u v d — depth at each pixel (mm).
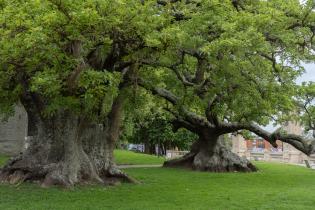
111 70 18953
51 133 20094
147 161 38031
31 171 19625
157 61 18781
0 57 14945
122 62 19391
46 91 15500
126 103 22625
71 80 15555
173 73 23156
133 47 16594
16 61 15594
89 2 13359
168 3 18078
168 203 15914
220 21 16766
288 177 28234
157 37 15266
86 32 14766
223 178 26000
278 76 20547
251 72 18891
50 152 19812
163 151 62844
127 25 14781
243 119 28297
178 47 17156
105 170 20859
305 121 23172
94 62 18219
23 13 13367
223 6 17812
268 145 61938
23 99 20578
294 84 21234
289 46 20000
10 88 19344
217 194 18656
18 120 35688
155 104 31781
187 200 16750
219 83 18906
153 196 17469
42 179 19453
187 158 32781
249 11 19734
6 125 35250
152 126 58219
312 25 20938
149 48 16578
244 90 19141
